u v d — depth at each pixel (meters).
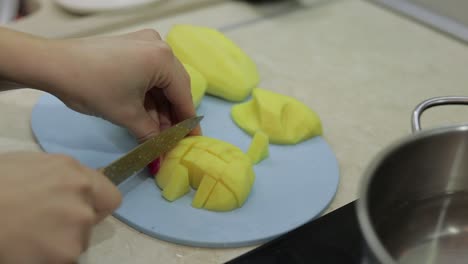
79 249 0.34
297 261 0.47
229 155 0.55
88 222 0.34
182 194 0.55
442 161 0.44
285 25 0.91
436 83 0.76
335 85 0.76
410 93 0.74
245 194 0.54
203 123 0.66
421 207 0.46
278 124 0.62
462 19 0.89
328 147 0.63
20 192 0.34
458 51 0.84
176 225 0.51
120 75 0.52
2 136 0.63
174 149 0.56
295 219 0.52
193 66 0.71
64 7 0.90
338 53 0.83
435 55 0.83
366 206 0.37
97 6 0.88
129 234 0.51
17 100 0.70
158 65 0.54
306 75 0.78
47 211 0.33
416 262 0.43
